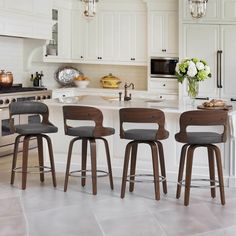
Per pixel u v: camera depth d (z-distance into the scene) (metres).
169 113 5.91
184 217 4.73
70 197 5.41
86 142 5.84
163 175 5.57
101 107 5.89
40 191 5.66
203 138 5.02
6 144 7.66
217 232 4.32
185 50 8.48
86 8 5.98
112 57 9.42
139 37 9.23
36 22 8.38
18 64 8.80
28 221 4.62
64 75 9.80
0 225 4.51
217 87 8.39
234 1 8.22
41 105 5.98
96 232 4.32
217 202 5.24
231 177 5.80
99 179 6.21
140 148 6.10
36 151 8.14
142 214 4.82
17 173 6.53
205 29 8.38
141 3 9.12
